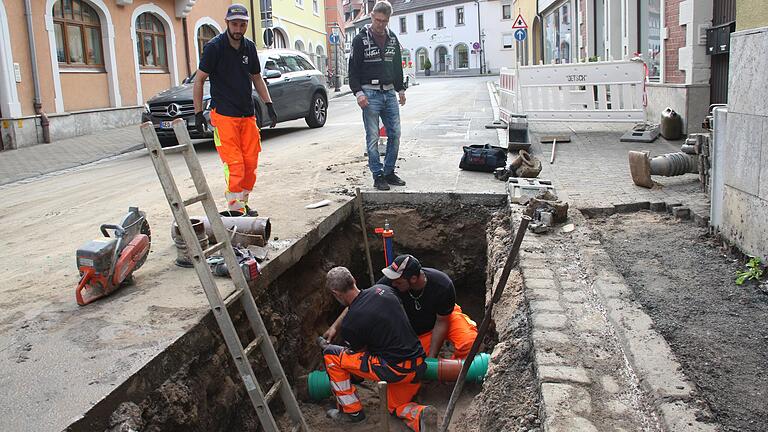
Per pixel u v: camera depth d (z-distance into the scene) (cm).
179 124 392
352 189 771
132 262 454
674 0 1109
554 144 972
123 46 1806
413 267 529
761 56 458
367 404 544
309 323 614
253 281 477
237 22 563
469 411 448
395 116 754
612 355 366
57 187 952
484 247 721
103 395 318
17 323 405
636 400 322
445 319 578
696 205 631
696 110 1026
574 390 331
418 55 7412
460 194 727
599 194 697
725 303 432
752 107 474
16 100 1438
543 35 2602
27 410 307
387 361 502
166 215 686
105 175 1041
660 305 433
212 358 412
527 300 445
